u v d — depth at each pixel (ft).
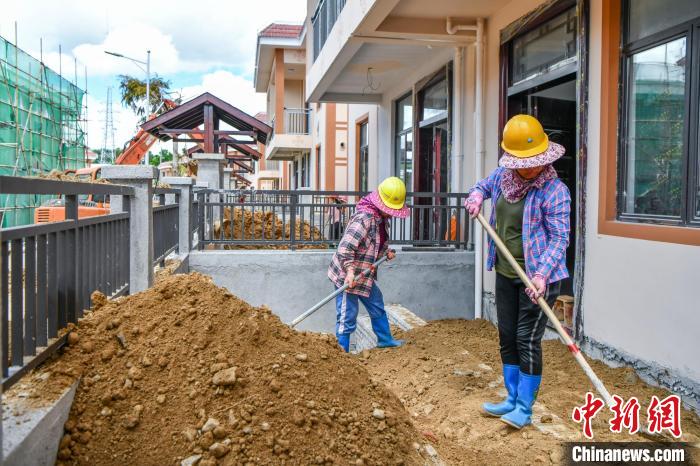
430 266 23.61
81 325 9.54
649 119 13.99
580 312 16.15
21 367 7.68
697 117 12.36
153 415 8.00
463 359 15.46
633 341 13.92
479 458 9.82
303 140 67.05
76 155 77.56
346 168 56.39
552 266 10.05
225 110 43.39
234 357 8.92
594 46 15.70
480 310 22.91
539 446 10.09
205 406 8.14
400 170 37.86
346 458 8.06
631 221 14.49
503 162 10.28
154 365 8.70
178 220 23.02
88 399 8.13
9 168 56.03
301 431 8.10
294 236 23.70
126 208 14.01
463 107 25.32
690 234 11.98
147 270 14.29
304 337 10.18
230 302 9.95
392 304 23.38
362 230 15.93
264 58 76.28
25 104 61.11
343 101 40.40
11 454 5.93
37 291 8.40
